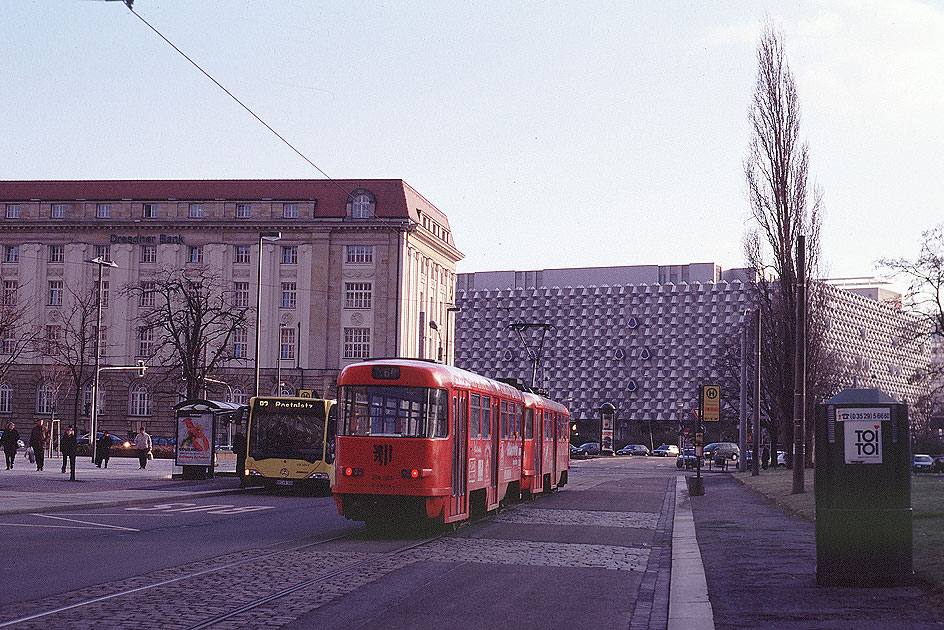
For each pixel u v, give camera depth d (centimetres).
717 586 1291
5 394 9100
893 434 1265
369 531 2114
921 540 1620
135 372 8975
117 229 9150
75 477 3944
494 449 2523
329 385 8838
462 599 1190
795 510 2650
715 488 4388
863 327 15125
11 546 1730
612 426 11769
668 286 15362
